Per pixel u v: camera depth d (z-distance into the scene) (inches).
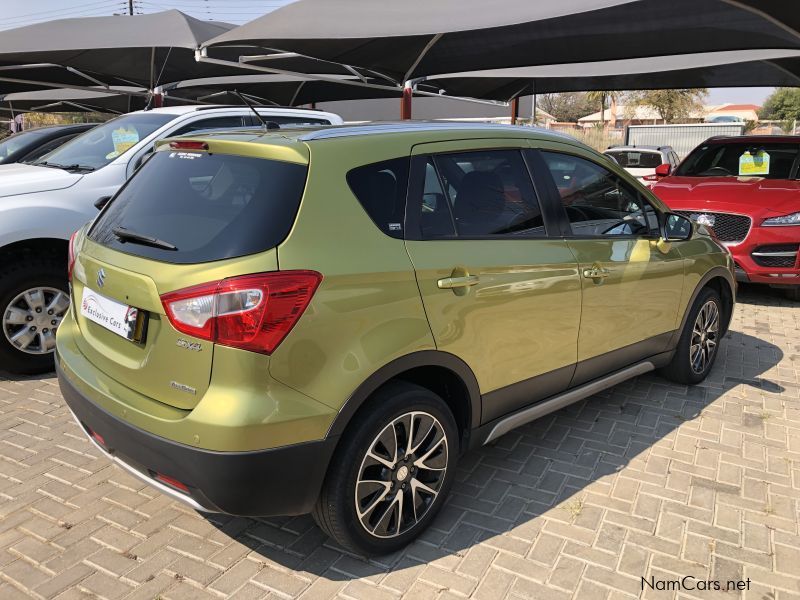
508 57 390.6
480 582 105.9
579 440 155.5
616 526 121.6
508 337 123.0
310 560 110.8
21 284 184.4
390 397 104.7
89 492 130.7
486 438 127.3
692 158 352.5
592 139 1301.7
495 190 125.9
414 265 106.3
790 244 271.9
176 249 98.5
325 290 94.8
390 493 108.7
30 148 376.5
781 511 127.1
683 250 170.7
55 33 499.8
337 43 355.9
